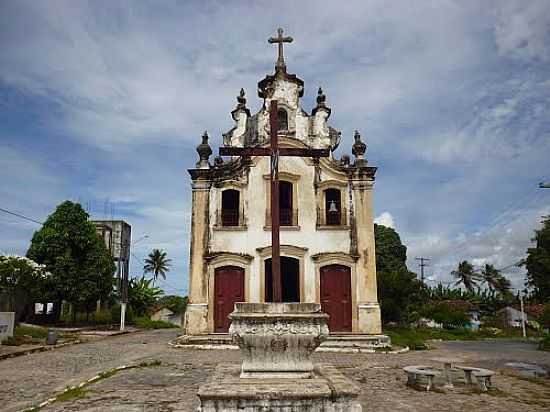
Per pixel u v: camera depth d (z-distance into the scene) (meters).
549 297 26.91
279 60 23.59
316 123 22.81
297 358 6.39
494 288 66.19
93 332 29.30
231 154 7.84
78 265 32.44
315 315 6.43
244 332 6.35
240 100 23.41
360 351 18.84
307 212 21.52
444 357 18.64
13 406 8.74
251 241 21.25
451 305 51.12
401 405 9.23
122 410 8.43
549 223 26.47
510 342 32.06
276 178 7.54
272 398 5.50
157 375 12.43
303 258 21.11
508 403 9.53
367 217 21.41
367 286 20.80
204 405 5.48
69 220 32.75
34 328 25.84
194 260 21.14
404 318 37.06
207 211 21.56
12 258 26.14
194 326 20.52
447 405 9.27
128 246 41.84
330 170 21.86
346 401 5.57
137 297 44.69
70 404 8.91
